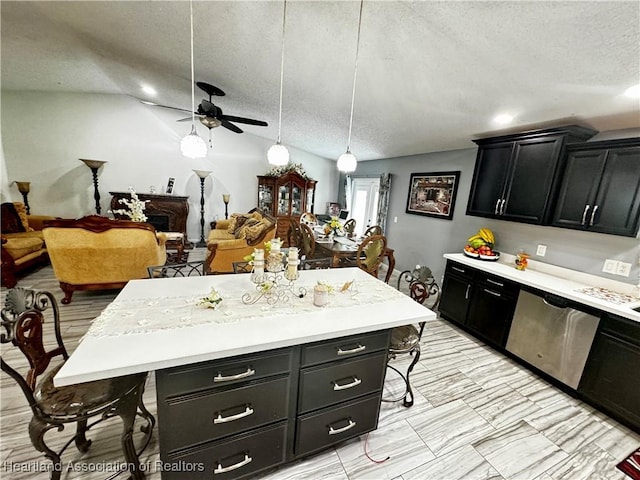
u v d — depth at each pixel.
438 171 4.28
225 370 1.19
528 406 2.10
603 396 2.03
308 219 5.47
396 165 5.18
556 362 2.31
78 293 3.47
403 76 2.34
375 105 3.10
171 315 1.40
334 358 1.43
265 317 1.44
